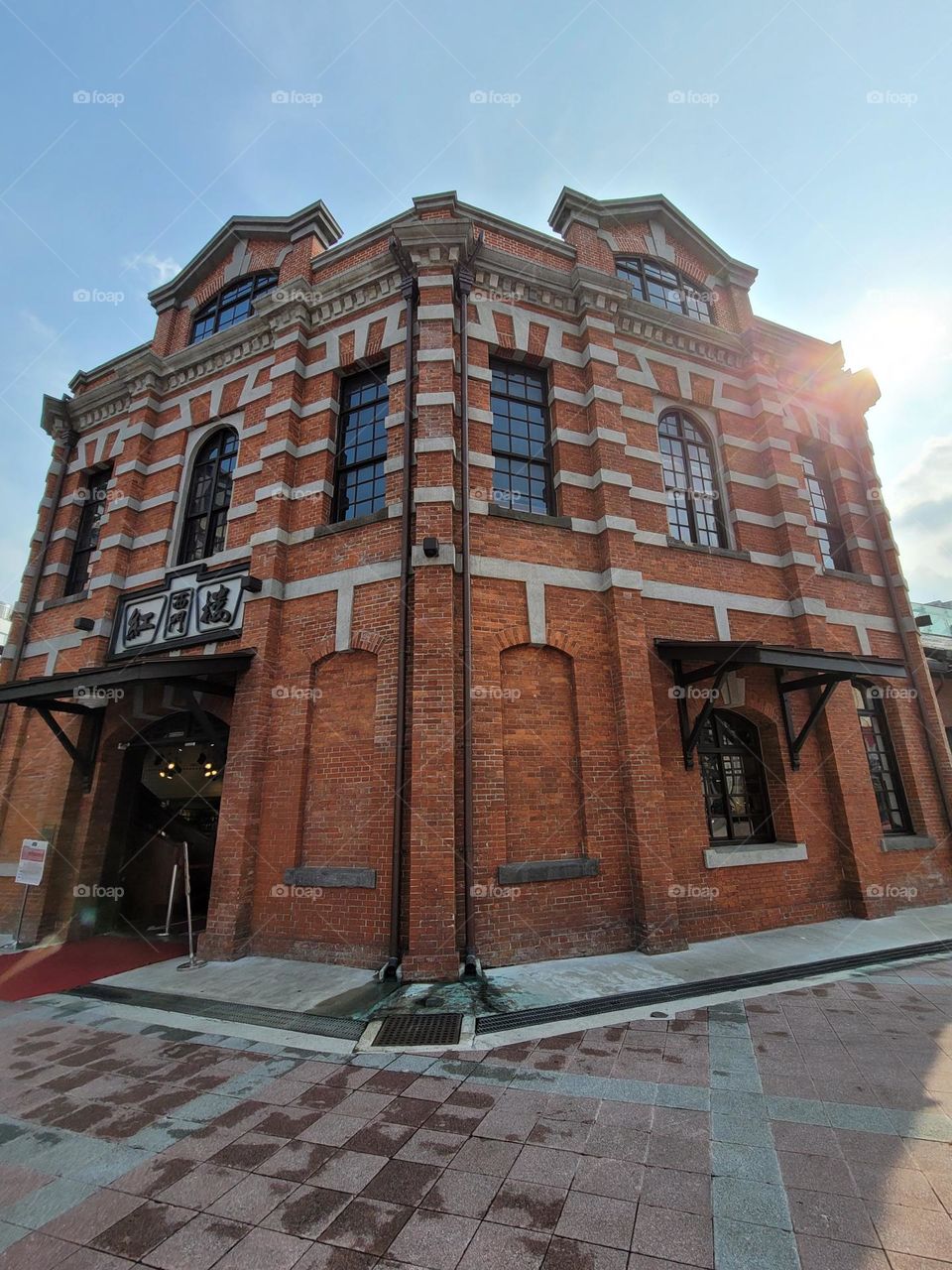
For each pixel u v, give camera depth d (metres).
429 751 6.94
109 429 12.80
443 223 9.05
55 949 8.59
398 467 8.56
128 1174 3.15
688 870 8.11
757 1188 2.90
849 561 11.95
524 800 7.50
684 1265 2.42
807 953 7.05
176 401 11.77
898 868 9.73
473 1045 4.73
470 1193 2.92
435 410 8.34
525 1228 2.66
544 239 10.28
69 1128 3.64
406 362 8.87
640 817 7.59
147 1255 2.58
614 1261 2.45
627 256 11.76
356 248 10.53
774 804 9.27
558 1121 3.56
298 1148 3.36
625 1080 4.06
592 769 7.82
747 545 10.40
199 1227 2.73
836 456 12.36
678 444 10.80
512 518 8.49
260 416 10.24
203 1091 4.09
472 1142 3.37
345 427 9.83
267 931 7.46
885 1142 3.25
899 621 11.59
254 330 10.80
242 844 7.66
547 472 9.43
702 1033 4.84
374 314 9.72
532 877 7.05
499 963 6.66
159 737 9.86
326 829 7.61
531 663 8.07
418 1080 4.18
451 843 6.67
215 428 11.10
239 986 6.29
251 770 7.93
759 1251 2.48
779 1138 3.32
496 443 9.19
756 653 7.92
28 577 12.50
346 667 8.15
